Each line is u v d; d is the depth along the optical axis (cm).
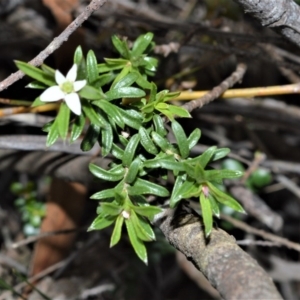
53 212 69
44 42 76
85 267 76
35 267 71
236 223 59
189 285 90
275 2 40
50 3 62
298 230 87
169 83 60
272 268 78
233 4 68
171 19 78
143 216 37
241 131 84
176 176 37
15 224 84
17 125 67
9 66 79
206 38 65
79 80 35
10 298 72
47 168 60
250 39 54
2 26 80
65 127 34
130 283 81
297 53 68
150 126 39
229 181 66
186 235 37
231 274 33
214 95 47
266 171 73
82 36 58
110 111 36
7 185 85
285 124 75
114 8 73
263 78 78
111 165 39
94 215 79
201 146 64
